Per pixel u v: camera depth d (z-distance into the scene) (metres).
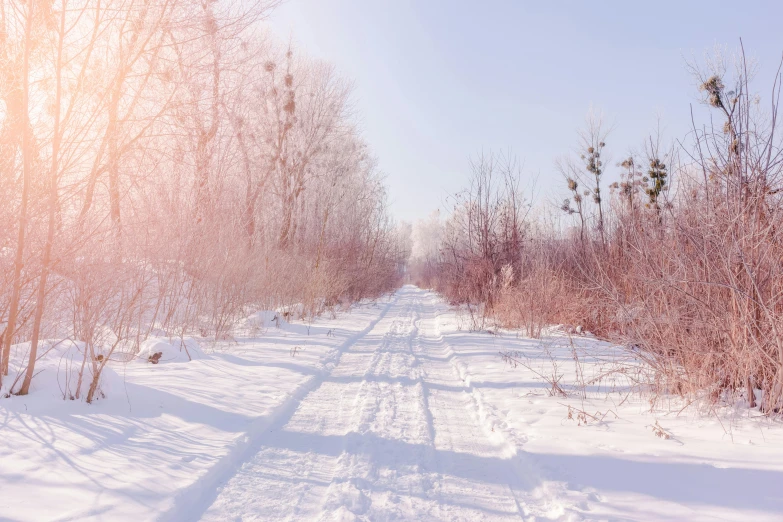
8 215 5.76
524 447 4.76
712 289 6.16
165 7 7.51
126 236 7.80
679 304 6.46
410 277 102.44
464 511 3.62
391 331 15.67
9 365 5.71
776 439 4.77
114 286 6.64
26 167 5.45
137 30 7.45
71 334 6.44
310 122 24.33
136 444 4.50
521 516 3.56
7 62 5.83
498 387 7.54
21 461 3.84
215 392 6.57
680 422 5.51
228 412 5.75
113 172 6.91
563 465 4.27
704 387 5.89
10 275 5.84
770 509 3.41
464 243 21.20
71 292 6.23
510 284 15.98
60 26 5.90
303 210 24.53
